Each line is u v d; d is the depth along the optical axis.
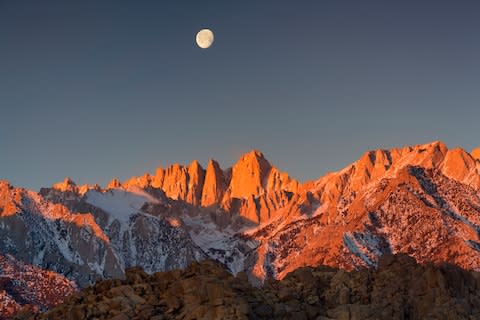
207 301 31.73
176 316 30.94
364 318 32.41
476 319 32.97
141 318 30.77
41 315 33.47
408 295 35.09
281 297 33.94
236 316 29.92
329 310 33.31
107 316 31.61
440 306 33.50
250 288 33.88
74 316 31.64
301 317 32.19
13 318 34.31
